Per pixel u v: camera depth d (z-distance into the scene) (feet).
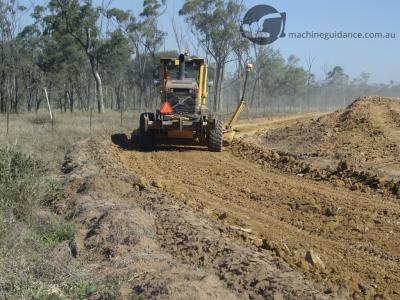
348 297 20.24
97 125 91.56
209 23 177.37
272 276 20.31
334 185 42.50
